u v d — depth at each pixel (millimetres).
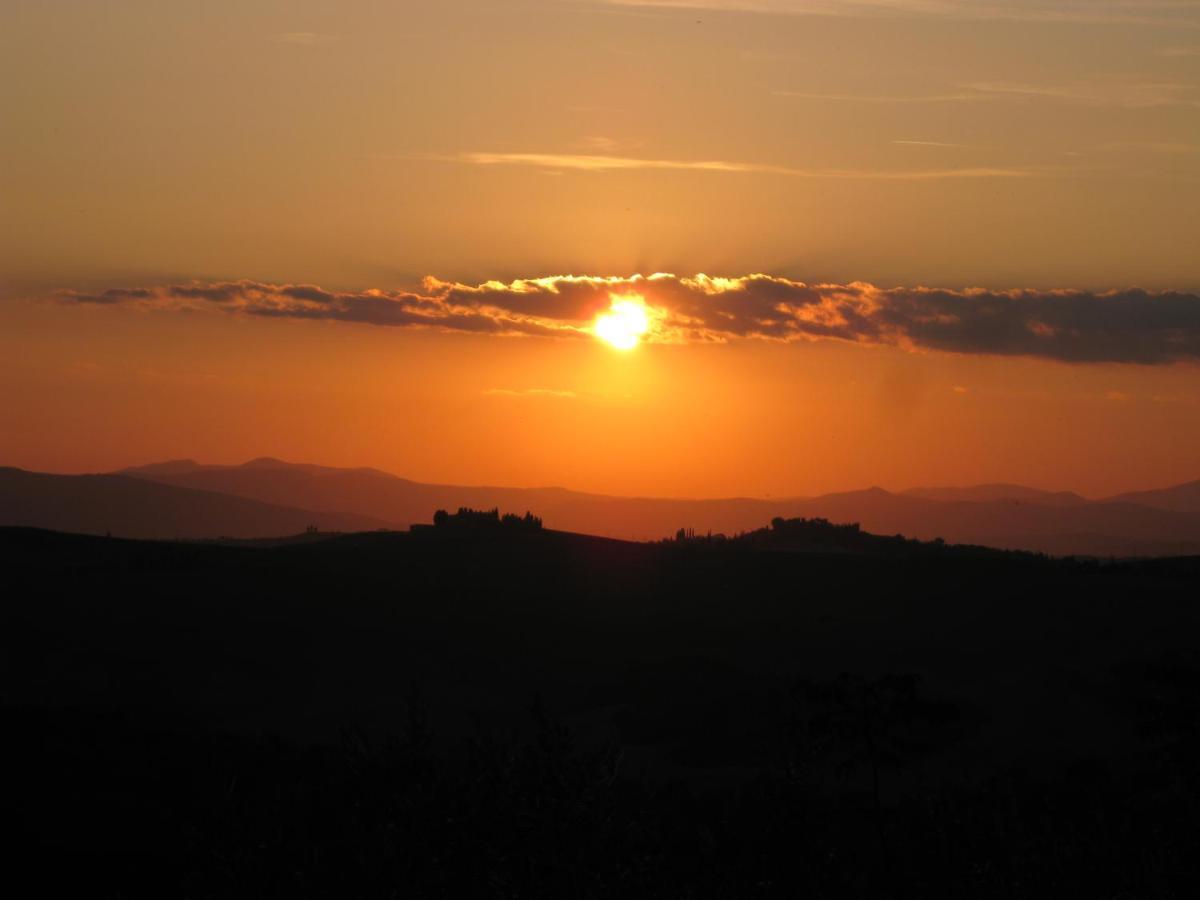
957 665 108625
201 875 23797
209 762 51375
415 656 114312
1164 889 32406
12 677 100188
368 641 117188
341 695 101438
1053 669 100812
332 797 26188
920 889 33406
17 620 114188
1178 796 41750
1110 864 34594
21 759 52750
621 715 88188
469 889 22938
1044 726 82812
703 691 94000
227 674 104938
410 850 23141
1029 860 35188
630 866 23672
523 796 23328
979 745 76438
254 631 116625
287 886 23000
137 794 48156
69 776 50625
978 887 33344
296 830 24516
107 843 41750
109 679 100750
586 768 23859
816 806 34031
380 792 24859
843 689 36750
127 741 57812
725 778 67062
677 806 40250
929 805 42344
